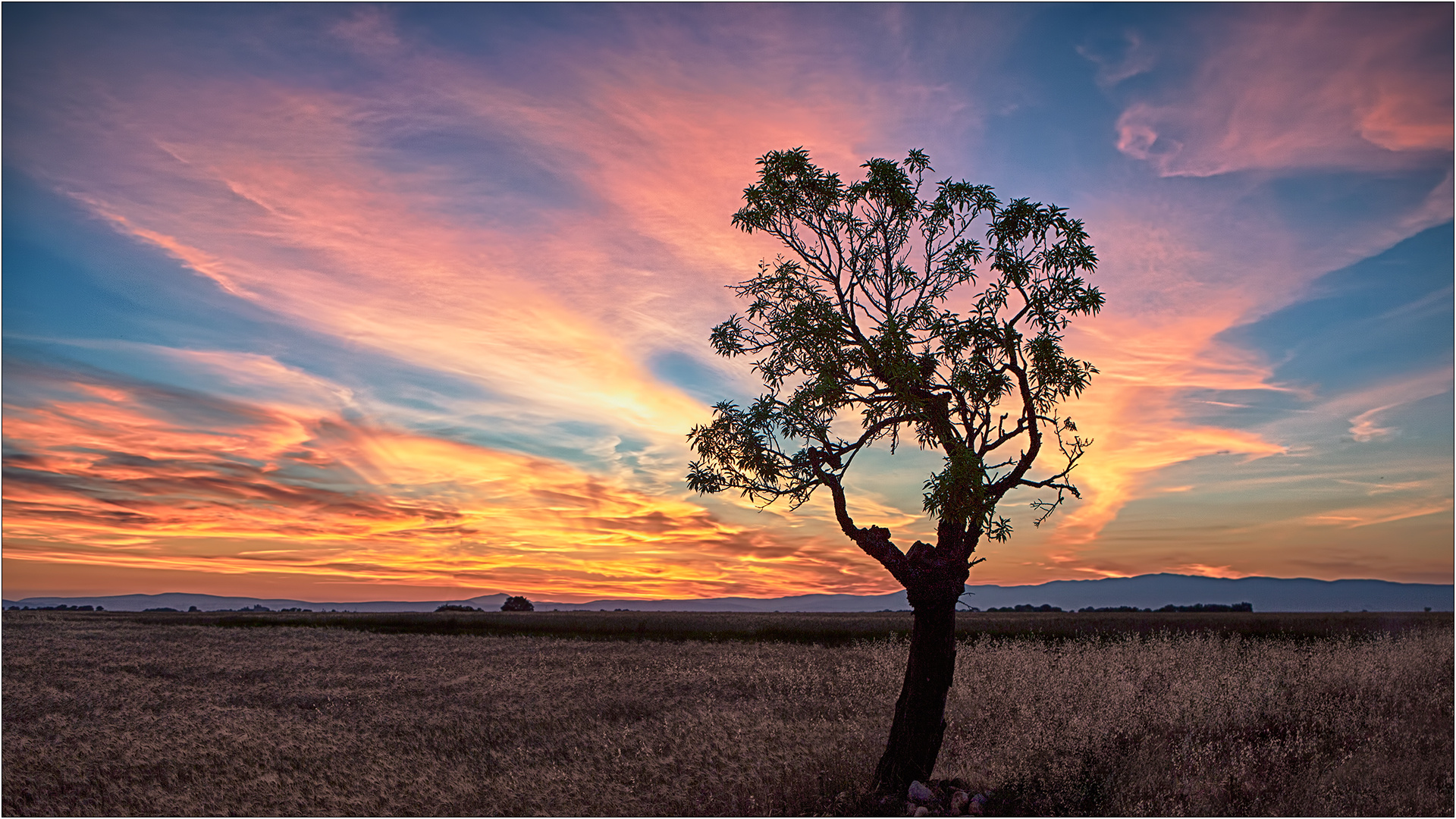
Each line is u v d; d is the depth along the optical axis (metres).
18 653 26.38
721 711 14.41
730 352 10.58
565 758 11.43
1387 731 10.78
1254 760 9.75
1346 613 67.81
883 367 9.50
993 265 9.69
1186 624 43.66
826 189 10.18
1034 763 9.85
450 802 9.34
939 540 9.55
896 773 9.30
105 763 11.18
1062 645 21.75
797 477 9.91
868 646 27.89
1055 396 9.43
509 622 59.53
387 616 74.62
